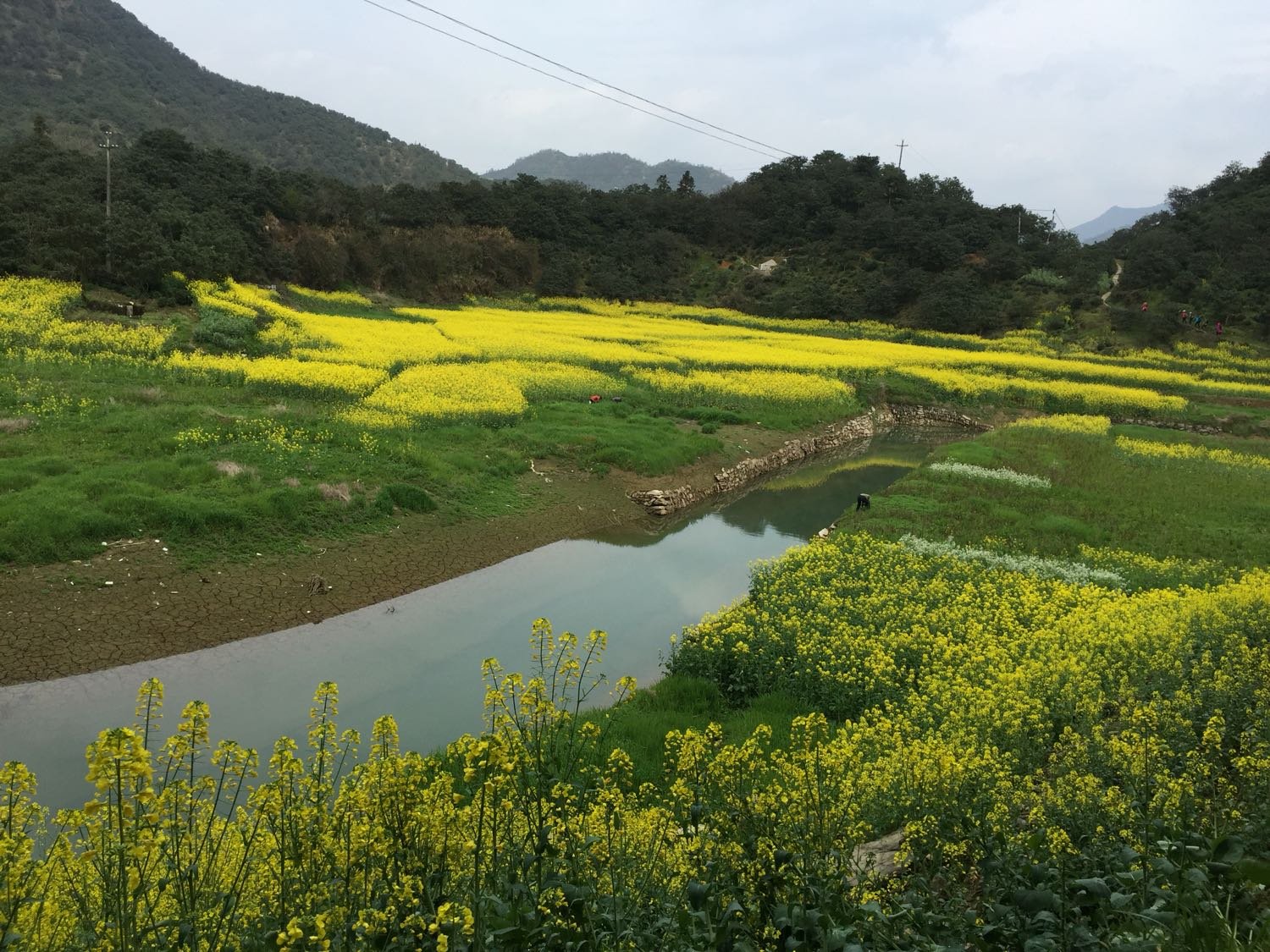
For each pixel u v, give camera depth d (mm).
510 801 4090
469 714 9750
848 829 5000
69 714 9047
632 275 64688
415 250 54344
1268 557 16031
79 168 39375
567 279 61500
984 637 10359
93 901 3516
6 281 28422
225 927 3438
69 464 14367
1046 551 15883
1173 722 6902
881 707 9047
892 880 4422
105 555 12016
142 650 10500
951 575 13625
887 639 10312
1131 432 31672
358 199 54750
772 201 73062
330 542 14109
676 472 21328
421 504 16016
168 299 31531
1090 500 20094
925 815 5148
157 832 3422
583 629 12609
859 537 15547
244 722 9250
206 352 25562
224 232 40312
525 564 15312
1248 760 5480
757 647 10562
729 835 4301
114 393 19375
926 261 63906
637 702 9711
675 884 4156
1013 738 7137
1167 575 14422
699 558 16547
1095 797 5277
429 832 3805
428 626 12281
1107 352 51000
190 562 12430
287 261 45719
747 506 21031
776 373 35000
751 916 3654
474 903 3463
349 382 22984
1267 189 64375
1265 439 32312
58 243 30156
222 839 3926
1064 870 3922
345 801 3756
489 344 35094
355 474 16234
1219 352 49938
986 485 21219
